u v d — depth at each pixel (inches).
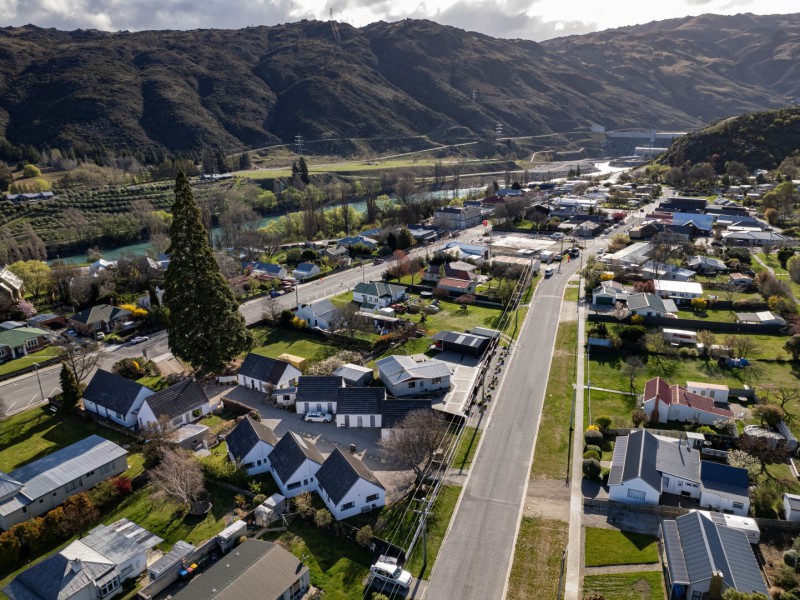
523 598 2049.7
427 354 4097.0
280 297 5457.7
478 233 7839.6
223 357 3754.9
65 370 3395.7
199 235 3693.4
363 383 3614.7
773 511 2415.1
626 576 2121.1
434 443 2751.0
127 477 2723.9
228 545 2308.1
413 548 2285.9
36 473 2642.7
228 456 2886.3
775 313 4453.7
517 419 3206.2
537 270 5944.9
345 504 2442.2
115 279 5689.0
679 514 2425.0
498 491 2618.1
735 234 6614.2
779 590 1985.7
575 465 2790.4
